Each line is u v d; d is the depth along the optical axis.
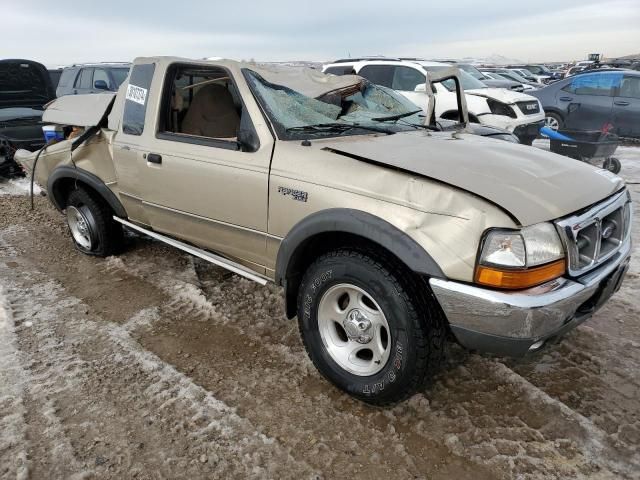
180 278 4.12
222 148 2.99
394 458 2.25
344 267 2.41
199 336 3.26
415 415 2.51
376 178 2.37
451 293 2.09
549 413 2.50
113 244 4.49
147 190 3.55
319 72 3.50
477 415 2.50
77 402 2.61
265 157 2.77
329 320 2.65
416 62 8.98
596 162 7.76
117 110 3.87
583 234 2.27
